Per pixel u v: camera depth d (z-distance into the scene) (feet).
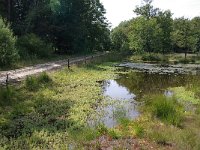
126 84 96.43
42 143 40.14
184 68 152.46
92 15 245.24
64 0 198.70
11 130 44.91
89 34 244.83
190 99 70.85
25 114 53.11
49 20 194.29
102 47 316.81
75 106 60.70
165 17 266.36
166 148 38.68
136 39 229.04
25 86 73.46
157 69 144.97
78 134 42.88
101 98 71.82
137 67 153.07
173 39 277.64
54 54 177.78
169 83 99.30
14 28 172.96
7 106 56.49
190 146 38.78
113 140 41.45
